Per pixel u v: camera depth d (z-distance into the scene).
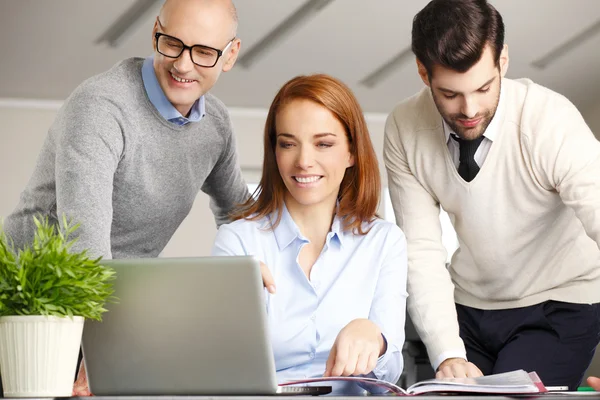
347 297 2.02
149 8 7.29
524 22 7.75
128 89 2.42
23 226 2.56
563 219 2.53
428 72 2.20
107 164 2.28
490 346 2.70
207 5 2.37
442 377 2.08
